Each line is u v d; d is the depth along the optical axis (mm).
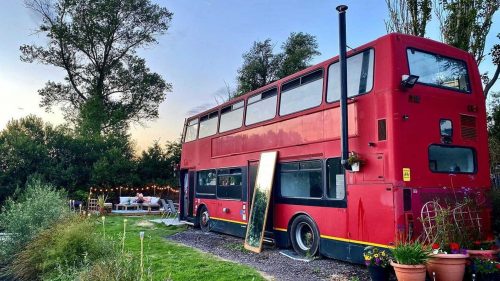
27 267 8188
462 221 7516
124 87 36812
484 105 8766
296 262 8914
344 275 7621
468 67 8781
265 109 11477
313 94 9508
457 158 8062
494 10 14094
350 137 8102
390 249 6961
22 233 9398
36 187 13727
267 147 11125
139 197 26578
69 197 26734
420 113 7590
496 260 6758
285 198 10242
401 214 6980
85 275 6445
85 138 30016
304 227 9734
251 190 11844
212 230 14258
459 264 6363
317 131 9203
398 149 7184
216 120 14617
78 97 35625
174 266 8242
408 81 7316
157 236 13508
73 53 34312
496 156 13930
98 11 33000
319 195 9031
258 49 37344
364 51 8164
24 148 26469
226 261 8977
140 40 36250
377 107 7602
